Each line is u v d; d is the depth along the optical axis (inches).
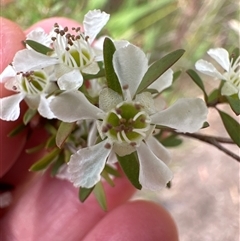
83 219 2.0
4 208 2.1
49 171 2.1
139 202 1.8
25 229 2.1
